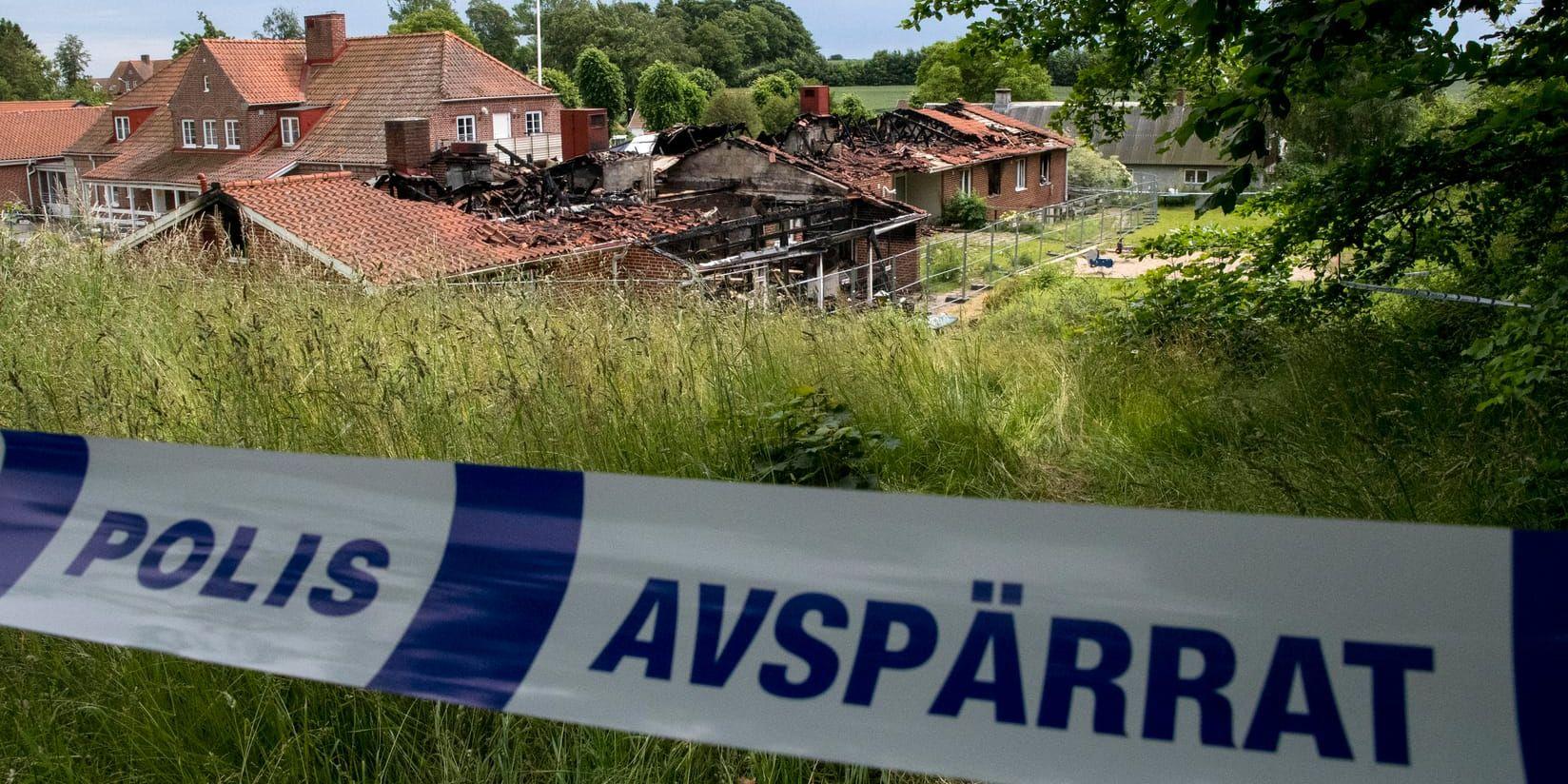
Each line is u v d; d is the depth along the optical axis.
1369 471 4.43
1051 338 8.77
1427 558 1.96
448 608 2.47
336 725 2.96
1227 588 2.04
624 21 137.25
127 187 53.44
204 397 4.62
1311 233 7.05
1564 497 4.03
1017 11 9.51
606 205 27.36
